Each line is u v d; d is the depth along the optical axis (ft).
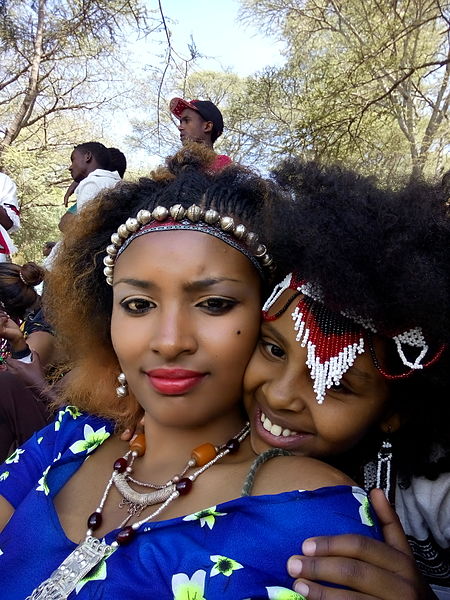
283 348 1.23
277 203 1.23
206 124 4.49
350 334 1.17
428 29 8.36
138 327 1.26
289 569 1.01
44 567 1.24
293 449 1.28
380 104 7.11
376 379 1.21
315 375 1.18
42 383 2.65
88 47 9.34
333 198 1.16
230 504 1.12
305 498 1.11
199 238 1.24
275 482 1.17
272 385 1.23
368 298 1.09
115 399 1.59
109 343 1.59
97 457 1.49
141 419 1.51
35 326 3.31
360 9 8.02
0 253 4.46
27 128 14.46
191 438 1.34
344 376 1.20
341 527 1.08
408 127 8.54
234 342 1.23
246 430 1.36
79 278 1.60
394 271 1.07
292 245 1.17
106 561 1.17
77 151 5.34
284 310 1.21
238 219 1.28
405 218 1.09
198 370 1.23
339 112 6.79
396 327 1.14
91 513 1.35
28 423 2.63
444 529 1.50
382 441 1.40
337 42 8.92
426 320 1.09
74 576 1.16
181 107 4.48
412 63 7.55
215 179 1.38
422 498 1.46
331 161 1.39
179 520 1.15
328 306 1.15
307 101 7.16
